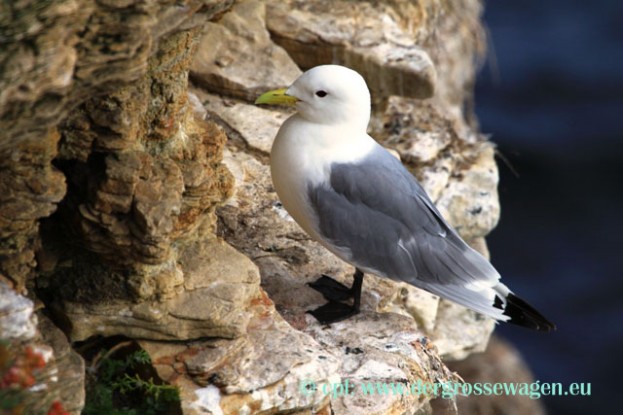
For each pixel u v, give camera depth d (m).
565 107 29.02
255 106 15.28
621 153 27.88
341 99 11.32
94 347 10.24
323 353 10.65
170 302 10.10
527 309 11.90
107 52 8.48
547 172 27.39
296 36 16.64
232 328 10.12
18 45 7.91
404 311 13.59
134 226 9.65
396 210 11.67
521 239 25.64
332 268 12.61
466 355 15.44
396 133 16.83
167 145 10.32
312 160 11.45
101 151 9.55
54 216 9.94
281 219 13.20
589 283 24.59
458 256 11.95
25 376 8.27
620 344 23.17
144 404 9.84
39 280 10.09
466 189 16.47
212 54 15.57
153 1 8.47
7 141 8.33
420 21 19.02
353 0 17.66
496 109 28.89
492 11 31.94
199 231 10.75
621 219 26.36
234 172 13.77
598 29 31.39
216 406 9.73
